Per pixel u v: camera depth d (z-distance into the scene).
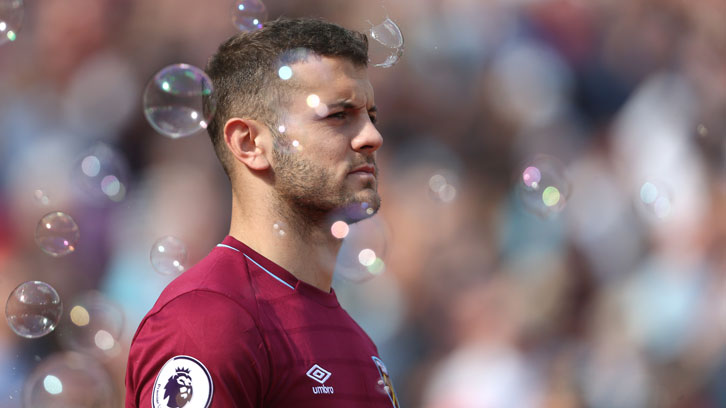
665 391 18.38
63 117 24.31
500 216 22.22
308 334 6.88
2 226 21.52
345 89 7.07
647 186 17.64
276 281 7.02
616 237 21.17
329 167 7.02
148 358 6.46
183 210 20.45
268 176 7.14
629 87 24.92
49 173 22.80
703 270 19.67
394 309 19.84
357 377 7.07
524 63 24.94
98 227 20.81
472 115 24.31
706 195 21.16
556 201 16.06
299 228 7.17
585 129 24.44
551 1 25.70
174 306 6.52
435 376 18.92
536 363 18.38
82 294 19.77
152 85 9.25
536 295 19.66
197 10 25.03
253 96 7.14
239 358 6.33
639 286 19.95
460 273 20.47
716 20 25.17
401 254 20.88
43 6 25.39
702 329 18.89
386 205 21.97
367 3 24.22
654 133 22.80
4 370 15.75
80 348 12.44
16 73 25.06
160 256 10.48
